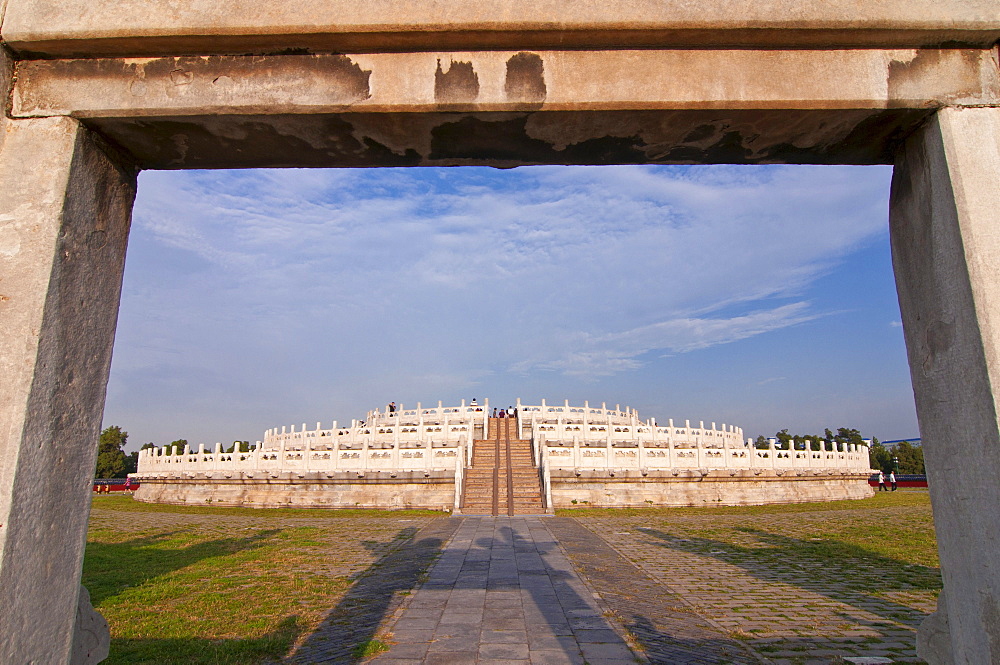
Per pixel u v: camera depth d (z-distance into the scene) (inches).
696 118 173.3
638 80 168.7
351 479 1405.0
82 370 167.2
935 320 173.0
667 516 1218.6
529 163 205.5
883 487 2281.0
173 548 813.2
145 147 187.2
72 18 164.1
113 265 184.4
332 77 169.3
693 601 490.0
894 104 168.7
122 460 2910.9
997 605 148.1
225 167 204.1
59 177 161.5
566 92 167.5
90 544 854.5
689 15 163.5
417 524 1064.2
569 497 1370.6
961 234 160.2
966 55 173.3
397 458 1409.9
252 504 1469.0
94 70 170.2
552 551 732.7
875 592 530.9
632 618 426.0
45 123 166.1
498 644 364.8
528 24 162.6
